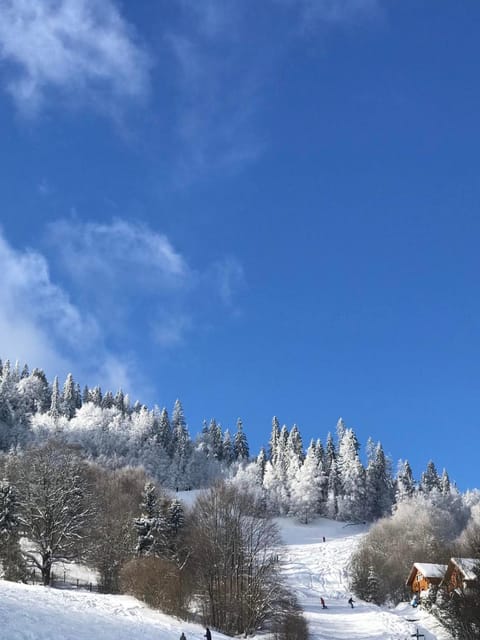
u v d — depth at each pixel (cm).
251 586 5069
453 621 4159
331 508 15300
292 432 19025
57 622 2883
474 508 13625
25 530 5684
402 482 15838
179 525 6328
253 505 5881
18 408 18262
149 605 4369
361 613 6581
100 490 7731
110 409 19638
